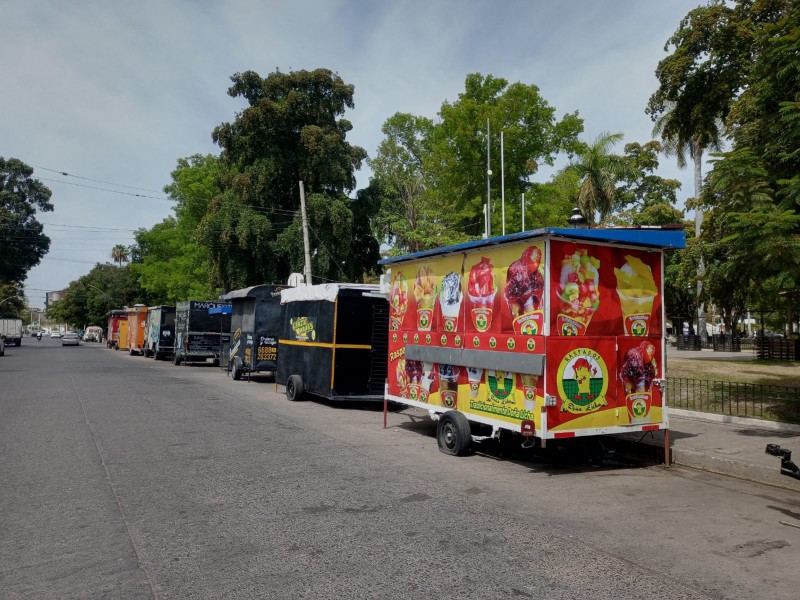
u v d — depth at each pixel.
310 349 13.79
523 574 4.09
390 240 38.75
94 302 85.81
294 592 3.79
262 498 5.93
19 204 58.44
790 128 8.98
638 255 7.57
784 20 8.94
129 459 7.64
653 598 3.72
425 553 4.47
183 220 41.56
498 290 7.64
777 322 37.09
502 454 8.28
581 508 5.70
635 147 43.00
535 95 37.56
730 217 8.95
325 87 33.22
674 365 18.53
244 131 32.16
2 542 4.70
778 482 6.59
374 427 10.55
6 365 25.94
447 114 36.44
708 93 13.80
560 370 6.90
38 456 7.77
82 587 3.87
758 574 4.11
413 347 9.38
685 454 7.67
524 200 37.72
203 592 3.79
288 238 29.88
